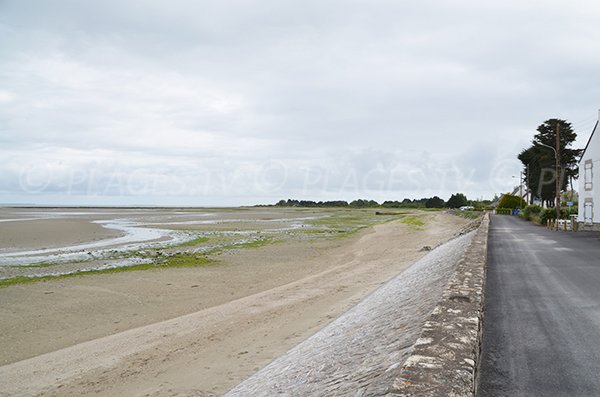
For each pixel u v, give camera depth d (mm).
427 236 36188
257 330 10570
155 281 18672
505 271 12078
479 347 4914
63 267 21812
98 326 12633
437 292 8023
